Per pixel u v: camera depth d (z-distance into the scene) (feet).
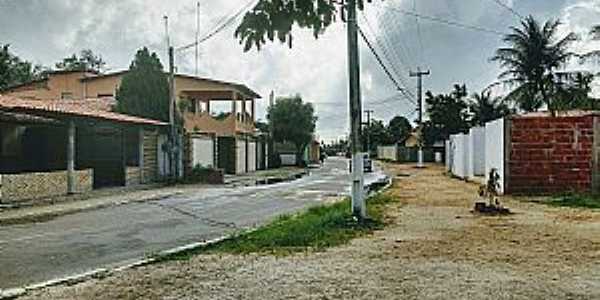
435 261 32.55
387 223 49.06
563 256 33.76
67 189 80.07
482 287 26.40
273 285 27.48
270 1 13.35
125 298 25.86
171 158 110.73
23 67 205.26
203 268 31.86
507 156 77.66
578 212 57.00
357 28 48.65
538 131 77.00
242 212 63.46
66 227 51.75
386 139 342.85
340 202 68.08
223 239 41.63
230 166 153.28
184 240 44.16
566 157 76.64
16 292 27.43
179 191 91.15
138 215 60.80
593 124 76.07
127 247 41.14
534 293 25.27
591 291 25.58
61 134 92.32
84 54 257.34
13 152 86.43
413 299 24.40
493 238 40.75
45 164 90.74
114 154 99.91
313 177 137.69
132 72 118.11
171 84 110.22
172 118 110.32
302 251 36.47
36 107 77.51
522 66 141.28
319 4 13.48
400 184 106.11
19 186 70.33
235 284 27.86
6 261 36.14
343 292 25.82
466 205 65.10
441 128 231.50
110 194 84.58
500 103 177.47
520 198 72.49
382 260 33.09
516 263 31.78
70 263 35.50
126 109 116.37
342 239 40.91
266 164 189.37
